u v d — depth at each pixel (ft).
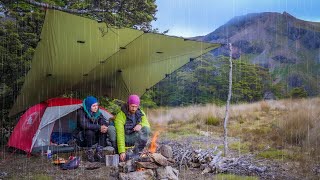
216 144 17.49
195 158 12.57
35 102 16.90
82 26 13.51
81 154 14.26
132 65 16.80
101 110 17.21
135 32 14.20
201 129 24.97
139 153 12.76
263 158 14.06
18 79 19.27
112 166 12.32
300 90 97.86
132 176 10.39
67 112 15.39
